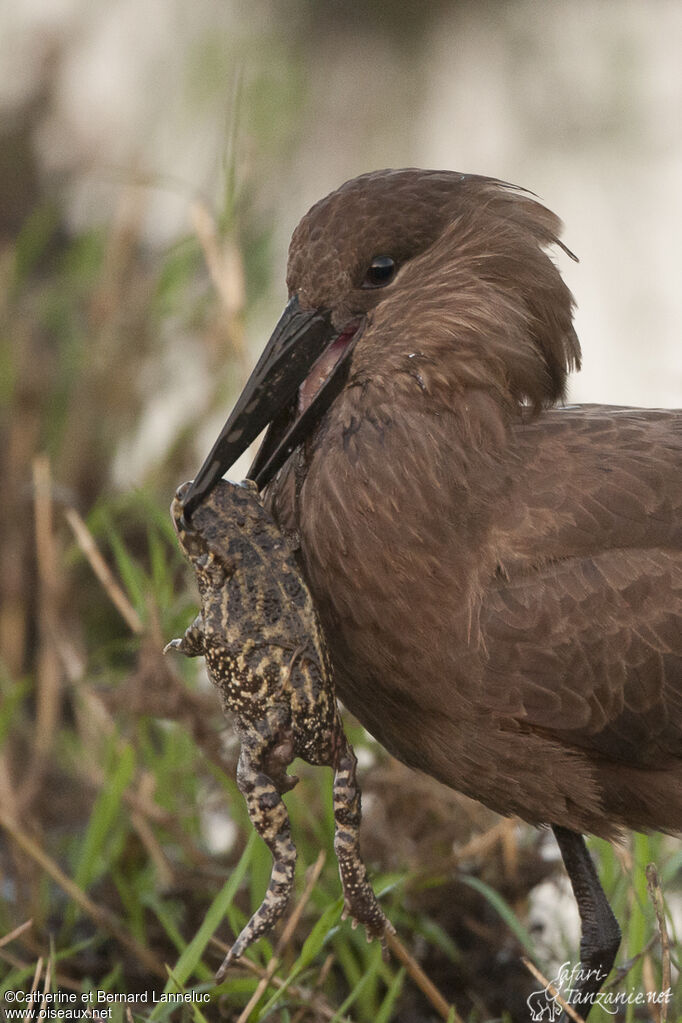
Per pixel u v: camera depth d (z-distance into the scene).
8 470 13.72
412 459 8.51
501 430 8.65
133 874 10.60
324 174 21.98
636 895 9.19
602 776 8.76
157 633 9.89
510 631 8.47
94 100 19.73
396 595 8.51
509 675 8.49
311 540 8.66
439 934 9.95
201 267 15.72
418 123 23.22
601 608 8.50
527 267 8.82
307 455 8.78
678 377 16.20
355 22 23.77
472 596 8.49
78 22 20.62
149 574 13.62
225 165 11.43
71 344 14.80
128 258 15.10
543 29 24.62
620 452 8.76
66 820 11.73
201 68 19.91
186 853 10.37
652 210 21.41
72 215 17.83
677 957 9.43
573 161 22.64
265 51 21.19
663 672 8.55
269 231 16.50
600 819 8.85
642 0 25.08
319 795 10.48
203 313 14.86
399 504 8.48
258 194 17.36
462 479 8.53
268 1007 8.44
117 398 14.44
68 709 13.02
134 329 14.60
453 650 8.52
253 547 7.74
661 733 8.63
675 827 8.90
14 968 9.81
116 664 13.34
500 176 22.30
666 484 8.70
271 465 8.71
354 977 9.55
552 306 8.88
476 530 8.53
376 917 7.89
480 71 23.98
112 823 10.59
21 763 12.19
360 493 8.52
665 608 8.54
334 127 22.67
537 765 8.64
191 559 7.79
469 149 22.91
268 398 8.42
